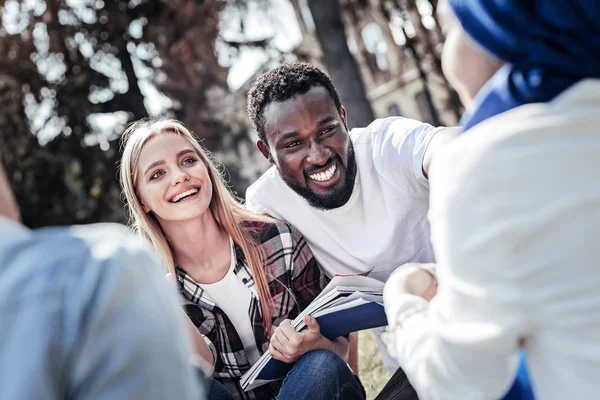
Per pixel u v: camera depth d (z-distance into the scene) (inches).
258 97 113.8
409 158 108.8
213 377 109.7
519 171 43.5
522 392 51.1
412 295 57.8
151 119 117.9
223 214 111.0
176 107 508.4
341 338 108.0
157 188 107.4
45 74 500.4
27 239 43.1
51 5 484.1
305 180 112.2
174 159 108.3
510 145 44.0
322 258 118.1
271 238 113.0
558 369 45.1
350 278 97.1
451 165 46.1
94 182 514.0
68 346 39.7
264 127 113.3
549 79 45.4
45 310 39.7
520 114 45.1
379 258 114.8
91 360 40.2
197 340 102.0
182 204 107.0
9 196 46.3
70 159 510.0
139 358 40.7
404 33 497.0
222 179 121.7
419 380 51.9
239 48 489.7
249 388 101.3
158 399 41.1
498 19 45.8
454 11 48.3
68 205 515.5
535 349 46.6
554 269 43.7
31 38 493.4
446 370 48.4
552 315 44.1
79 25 495.2
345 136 111.7
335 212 114.2
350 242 115.8
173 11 477.7
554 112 44.3
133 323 40.9
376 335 121.0
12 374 38.9
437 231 47.3
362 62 663.1
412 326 54.4
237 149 543.2
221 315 109.9
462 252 45.1
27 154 505.0
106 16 486.9
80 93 501.0
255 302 110.7
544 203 43.3
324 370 93.8
